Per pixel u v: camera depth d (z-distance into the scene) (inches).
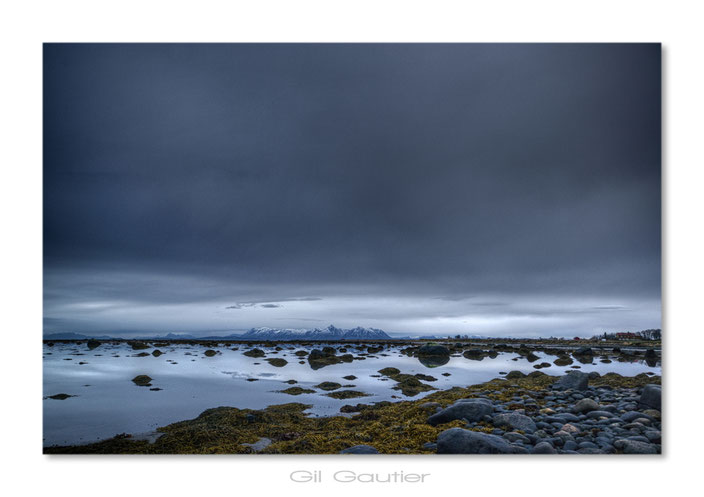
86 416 538.9
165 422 510.3
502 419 417.7
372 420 491.2
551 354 1283.2
